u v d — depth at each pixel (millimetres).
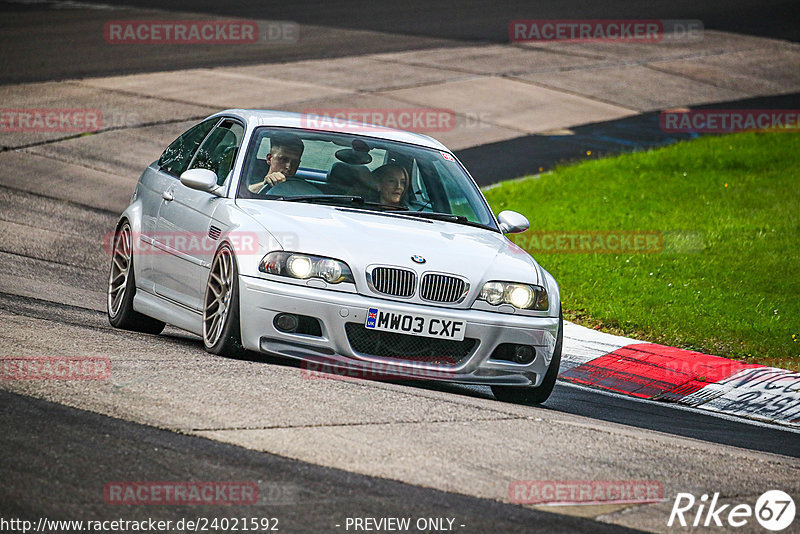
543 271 26094
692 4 144875
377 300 23109
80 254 41219
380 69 90875
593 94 90000
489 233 27047
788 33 126688
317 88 81750
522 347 24312
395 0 132875
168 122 68375
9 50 87250
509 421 20891
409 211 26688
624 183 61500
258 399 20031
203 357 23562
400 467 17031
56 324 26422
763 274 43375
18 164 56250
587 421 22750
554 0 140375
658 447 20422
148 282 28234
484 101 83250
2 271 35250
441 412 20859
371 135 28594
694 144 73312
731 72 103875
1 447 16109
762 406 29016
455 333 23406
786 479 19375
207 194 26438
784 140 74750
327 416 19391
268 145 26891
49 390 19297
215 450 16891
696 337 35406
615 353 33250
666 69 102938
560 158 69188
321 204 25859
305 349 23031
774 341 34906
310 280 23094
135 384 20266
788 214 53812
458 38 109312
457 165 29234
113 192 53531
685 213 54406
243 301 23281
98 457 16125
